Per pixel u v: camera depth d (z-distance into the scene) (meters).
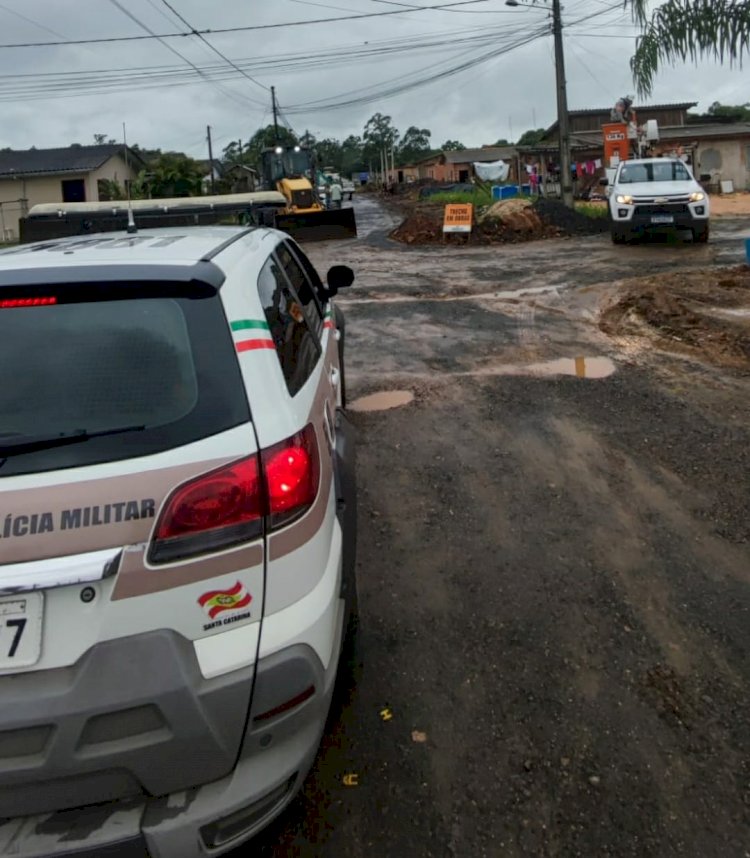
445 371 7.66
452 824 2.46
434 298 11.85
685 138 41.41
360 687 3.10
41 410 2.01
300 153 30.09
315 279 5.04
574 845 2.37
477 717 2.92
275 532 2.03
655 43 5.98
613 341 8.55
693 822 2.44
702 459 5.19
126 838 1.87
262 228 4.09
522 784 2.61
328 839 2.42
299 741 2.11
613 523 4.38
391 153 100.06
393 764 2.71
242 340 2.20
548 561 4.00
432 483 4.99
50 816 1.91
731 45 5.78
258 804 2.01
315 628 2.10
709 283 11.44
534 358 7.99
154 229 3.79
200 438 1.99
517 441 5.68
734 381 6.87
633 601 3.63
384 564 4.03
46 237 9.41
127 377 2.06
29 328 2.15
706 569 3.88
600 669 3.17
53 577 1.82
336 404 3.50
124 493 1.89
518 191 38.44
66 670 1.87
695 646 3.29
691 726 2.84
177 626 1.92
